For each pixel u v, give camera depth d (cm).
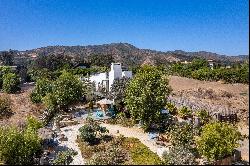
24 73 14400
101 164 4450
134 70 11650
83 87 8106
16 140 4594
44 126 6253
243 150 4878
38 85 9025
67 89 7431
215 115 6594
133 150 4903
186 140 4816
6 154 4550
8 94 10519
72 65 17325
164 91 6025
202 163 4419
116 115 6831
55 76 13012
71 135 5809
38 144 4778
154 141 5381
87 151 5016
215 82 11962
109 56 18900
